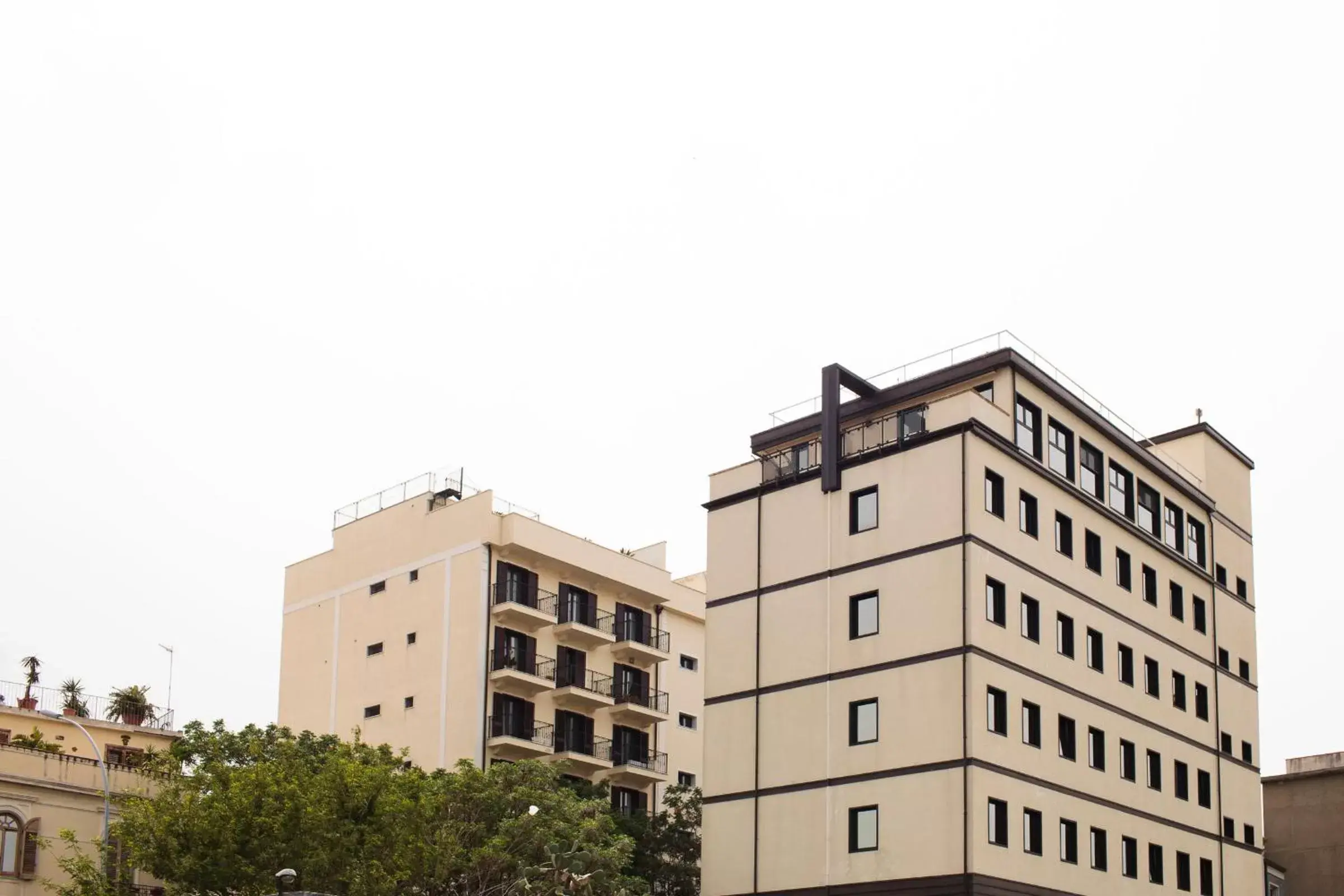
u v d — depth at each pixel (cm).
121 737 7069
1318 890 8512
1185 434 7706
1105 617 6438
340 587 8488
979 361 6206
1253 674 7575
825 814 5947
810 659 6209
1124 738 6378
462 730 7506
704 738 6519
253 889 4847
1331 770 8638
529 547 7831
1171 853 6519
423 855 5219
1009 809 5619
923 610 5828
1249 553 7806
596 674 8100
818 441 6556
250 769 5172
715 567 6744
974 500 5809
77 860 5028
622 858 5762
